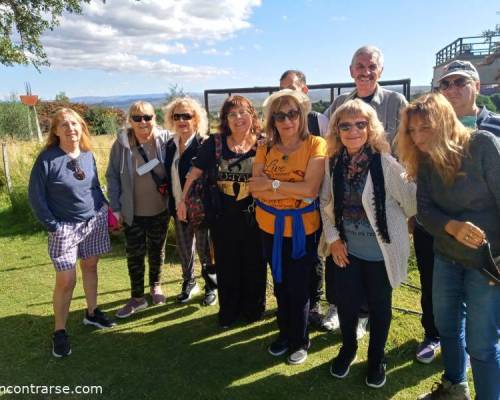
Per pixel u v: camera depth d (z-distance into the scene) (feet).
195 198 11.26
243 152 10.50
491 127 8.63
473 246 6.61
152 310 12.77
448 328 7.89
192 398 8.82
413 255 15.48
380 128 8.04
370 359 8.94
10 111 74.54
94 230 11.14
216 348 10.64
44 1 51.29
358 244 8.48
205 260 13.02
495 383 7.22
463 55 62.54
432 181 7.13
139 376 9.60
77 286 14.70
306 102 9.06
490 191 6.62
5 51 48.42
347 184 8.29
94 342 11.05
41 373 9.78
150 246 12.87
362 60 10.52
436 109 6.65
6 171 27.61
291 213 9.12
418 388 8.86
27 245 19.84
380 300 8.55
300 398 8.70
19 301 13.70
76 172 10.35
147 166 11.66
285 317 10.14
